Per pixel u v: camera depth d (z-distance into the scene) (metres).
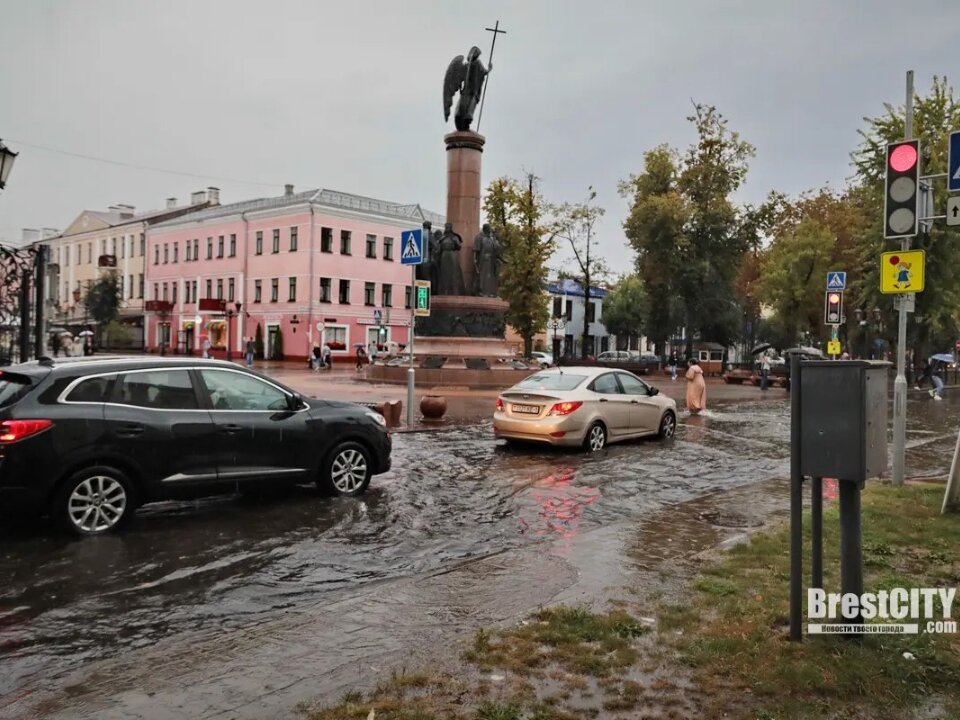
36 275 13.91
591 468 11.27
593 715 3.42
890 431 17.39
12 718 3.49
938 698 3.58
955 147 7.76
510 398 13.04
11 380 6.86
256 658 4.10
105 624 4.83
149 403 7.22
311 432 8.37
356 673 3.89
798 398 4.28
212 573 5.92
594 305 81.75
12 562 6.08
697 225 52.50
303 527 7.39
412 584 5.48
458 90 29.58
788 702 3.53
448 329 28.44
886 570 5.66
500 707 3.47
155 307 66.31
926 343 34.81
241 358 59.47
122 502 7.00
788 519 7.65
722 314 54.25
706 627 4.50
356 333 58.88
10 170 12.77
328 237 56.69
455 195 29.20
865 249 33.09
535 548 6.55
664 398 15.16
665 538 6.94
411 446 13.19
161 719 3.43
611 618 4.63
